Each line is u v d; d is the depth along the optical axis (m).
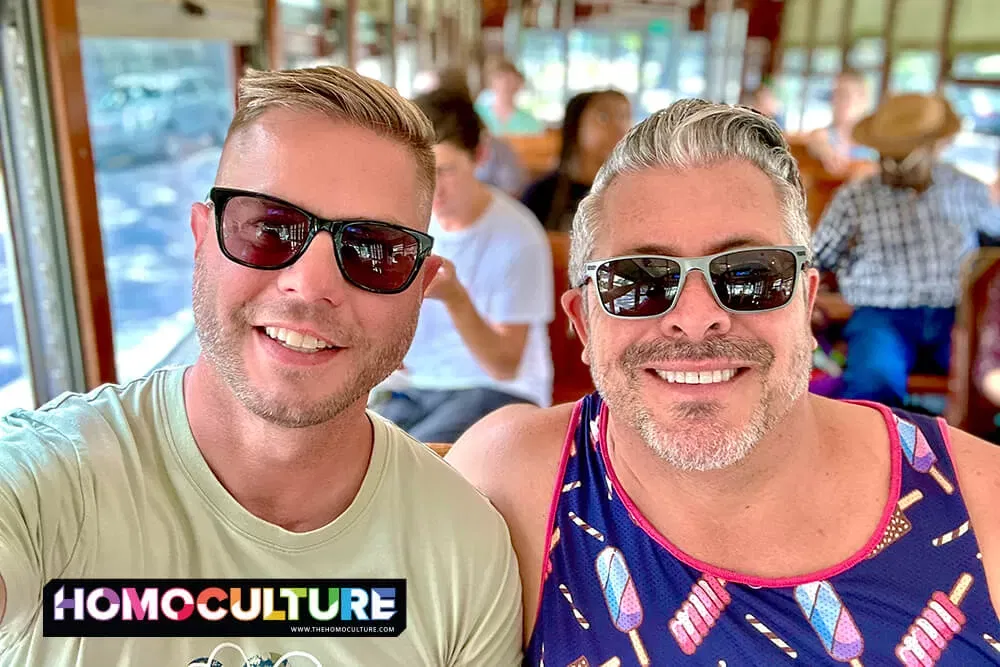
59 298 1.63
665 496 1.16
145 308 2.39
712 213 1.08
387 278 1.00
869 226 3.07
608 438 1.26
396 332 1.03
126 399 1.10
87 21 1.65
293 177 0.96
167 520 1.02
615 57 12.58
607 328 1.13
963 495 1.15
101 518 0.99
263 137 0.98
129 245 2.40
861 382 2.92
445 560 1.11
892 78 6.94
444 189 2.19
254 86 0.99
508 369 2.28
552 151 6.78
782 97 9.75
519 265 2.27
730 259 1.07
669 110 1.14
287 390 0.97
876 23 7.27
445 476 1.17
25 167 1.55
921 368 3.16
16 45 1.50
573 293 1.28
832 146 5.77
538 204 4.21
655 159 1.11
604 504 1.22
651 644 1.11
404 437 1.19
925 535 1.12
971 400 2.42
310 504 1.06
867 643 1.07
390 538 1.09
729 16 10.62
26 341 1.62
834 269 3.25
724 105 1.14
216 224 0.97
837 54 8.08
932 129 3.00
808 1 9.06
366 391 1.03
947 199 3.04
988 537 1.12
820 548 1.12
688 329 1.07
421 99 2.19
